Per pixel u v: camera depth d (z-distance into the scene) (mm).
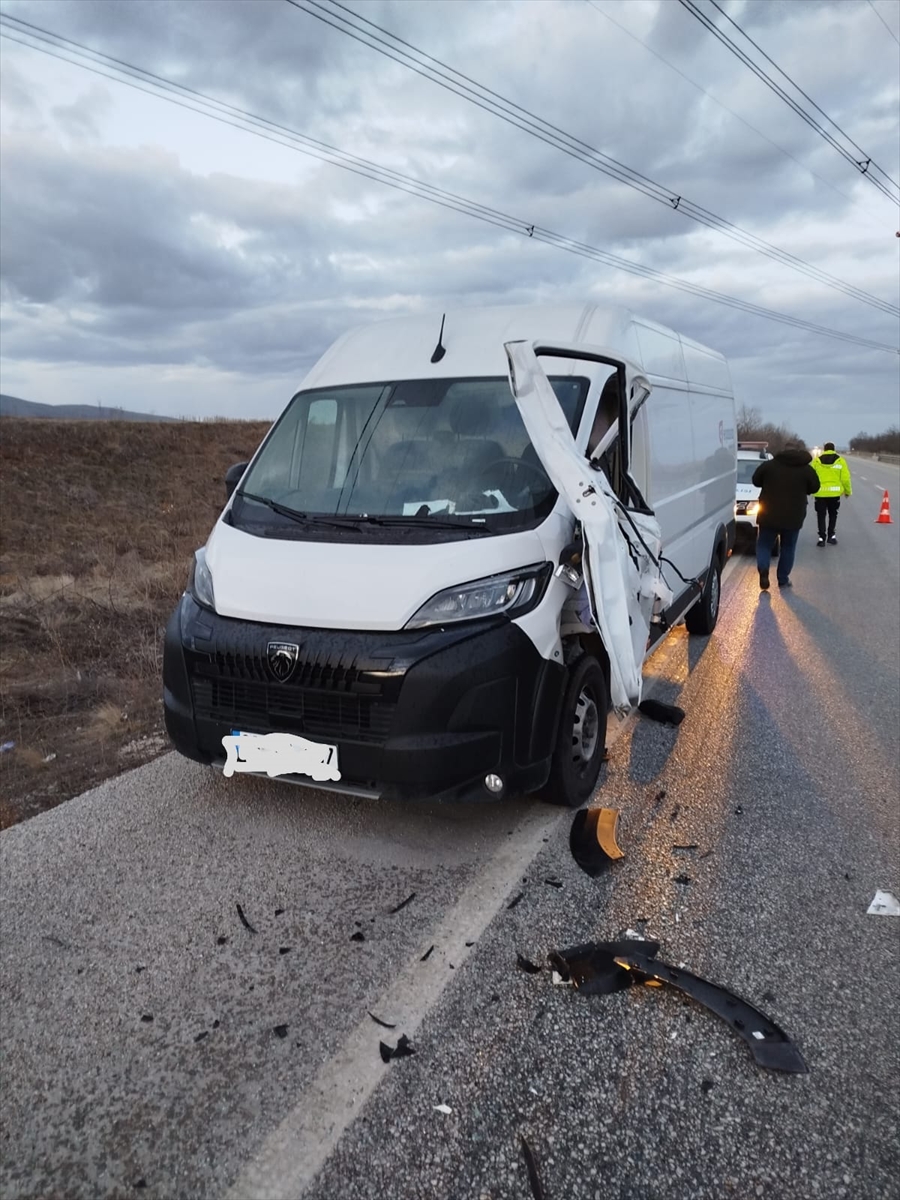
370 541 3689
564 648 3895
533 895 3332
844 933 3100
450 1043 2523
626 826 3967
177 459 30641
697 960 2922
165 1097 2322
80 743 5066
